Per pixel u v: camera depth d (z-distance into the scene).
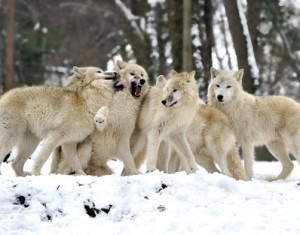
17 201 13.27
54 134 16.50
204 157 18.16
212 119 17.89
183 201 13.02
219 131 17.75
